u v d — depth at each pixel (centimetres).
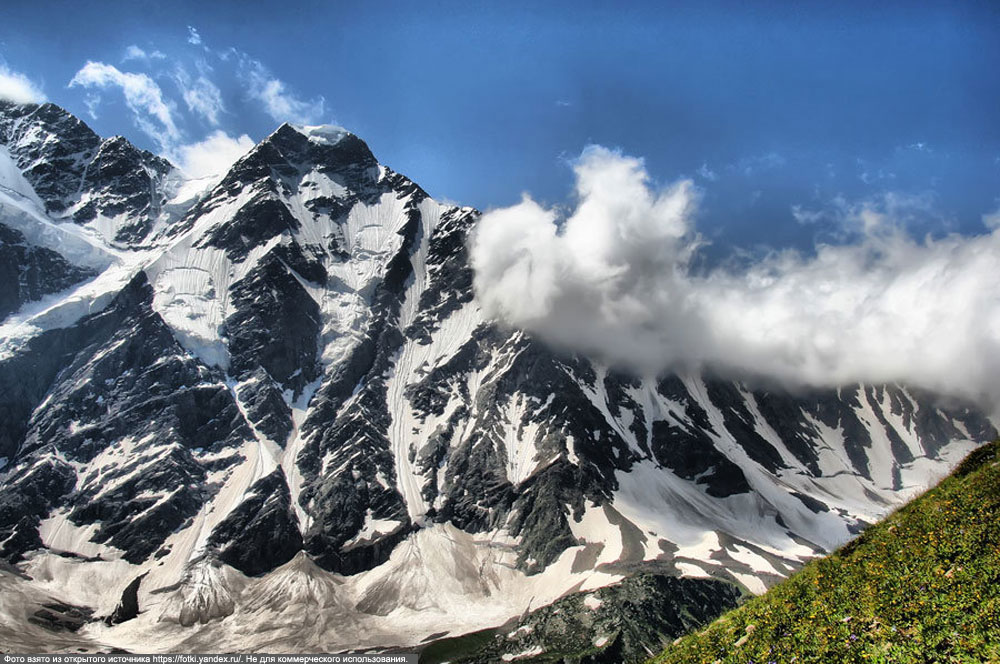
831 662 3344
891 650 3189
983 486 3981
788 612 3941
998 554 3362
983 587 3231
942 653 3023
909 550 3834
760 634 3875
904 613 3356
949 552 3628
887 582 3662
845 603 3706
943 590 3372
